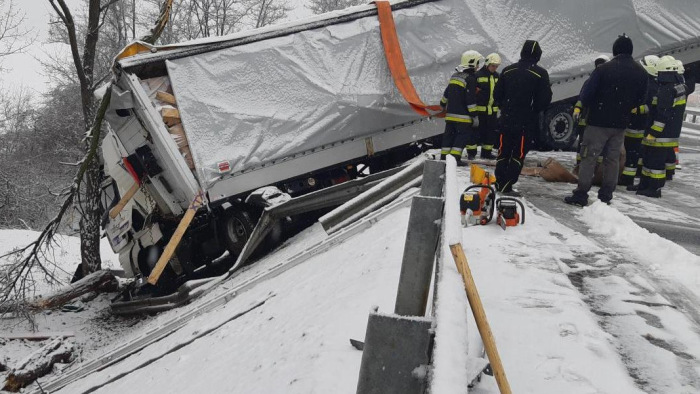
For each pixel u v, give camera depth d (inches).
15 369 402.6
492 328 150.4
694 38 481.1
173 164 386.9
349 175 465.1
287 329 203.3
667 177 420.2
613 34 471.2
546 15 464.8
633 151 378.3
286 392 145.6
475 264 201.0
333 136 420.8
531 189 351.9
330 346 162.7
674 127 352.8
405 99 427.8
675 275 200.2
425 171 152.9
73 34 584.4
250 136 397.4
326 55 424.2
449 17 453.4
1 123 1402.6
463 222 253.4
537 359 134.7
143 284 503.5
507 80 304.8
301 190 426.0
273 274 325.7
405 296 116.3
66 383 360.5
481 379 122.0
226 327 264.8
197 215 431.5
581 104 302.7
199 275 483.5
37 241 527.2
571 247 227.3
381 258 229.9
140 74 387.2
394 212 312.0
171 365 248.5
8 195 1054.4
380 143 438.6
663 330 154.9
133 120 404.5
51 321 506.9
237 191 396.8
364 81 430.0
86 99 607.5
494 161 397.1
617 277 194.5
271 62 409.7
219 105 393.1
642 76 296.2
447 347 78.7
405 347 87.0
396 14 439.8
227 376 189.2
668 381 128.8
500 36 457.4
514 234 239.5
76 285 548.1
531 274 190.1
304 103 413.4
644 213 315.9
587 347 140.0
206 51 396.8
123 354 344.8
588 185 309.6
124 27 1354.6
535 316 157.2
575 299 168.7
